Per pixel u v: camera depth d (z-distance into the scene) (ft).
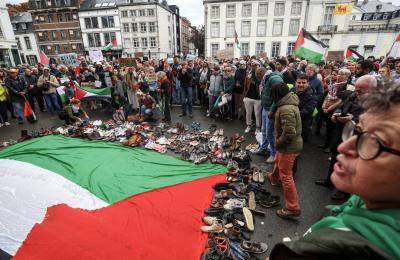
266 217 10.69
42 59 40.83
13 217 9.43
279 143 9.66
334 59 37.35
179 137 20.71
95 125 24.40
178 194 12.28
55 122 26.71
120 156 17.22
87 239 7.22
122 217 10.34
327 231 1.98
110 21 123.85
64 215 8.24
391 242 1.62
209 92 26.58
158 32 122.11
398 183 1.69
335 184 2.14
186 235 9.41
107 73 29.32
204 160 16.20
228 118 26.32
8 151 18.34
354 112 10.63
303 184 13.33
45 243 6.97
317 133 21.33
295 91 15.67
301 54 26.30
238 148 17.94
